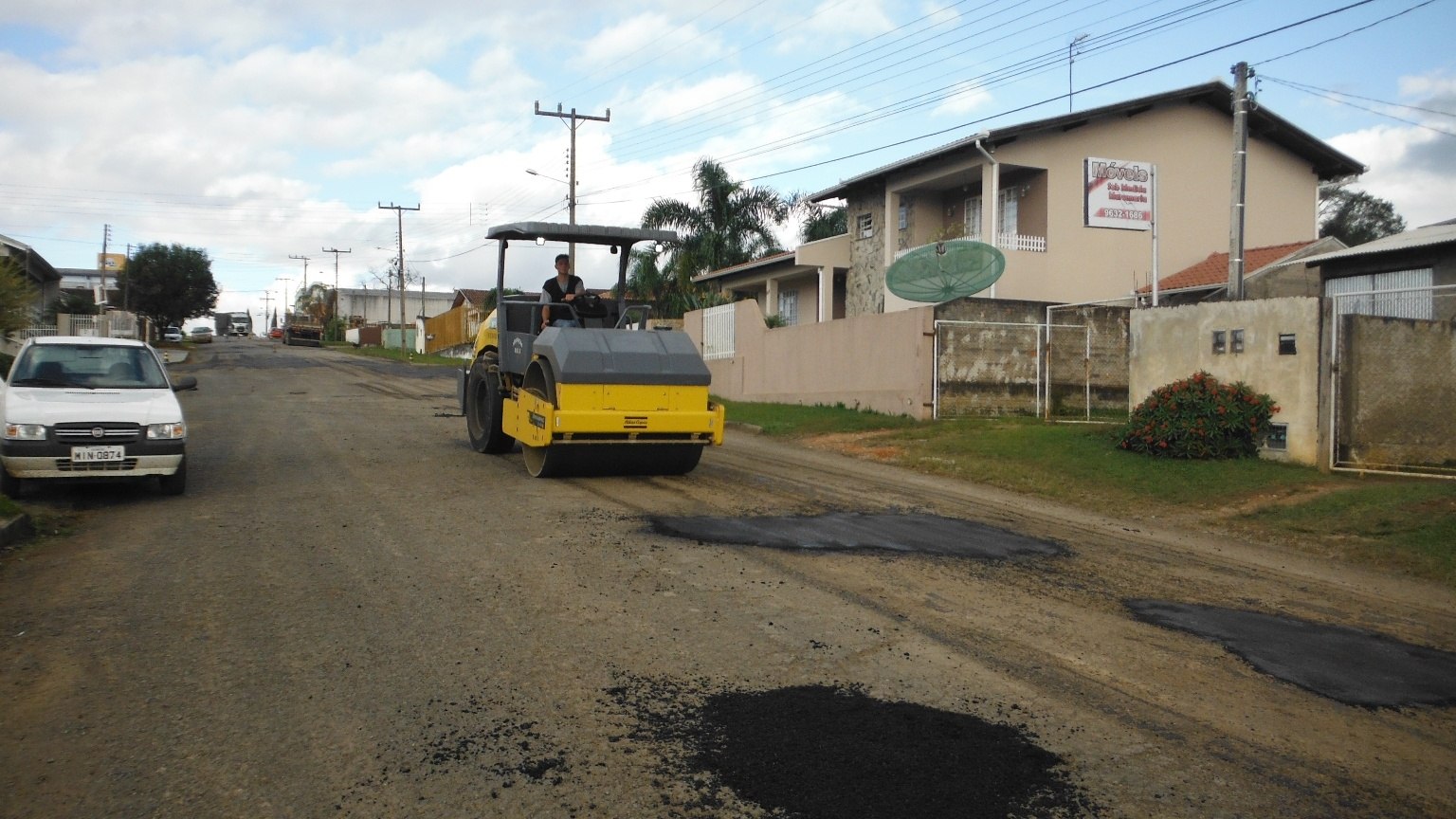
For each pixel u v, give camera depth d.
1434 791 4.10
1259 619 6.61
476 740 4.30
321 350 60.81
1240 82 15.03
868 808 3.75
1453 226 18.98
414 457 13.37
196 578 6.88
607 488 11.00
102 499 9.93
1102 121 23.38
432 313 107.56
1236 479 11.37
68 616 5.99
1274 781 4.13
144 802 3.73
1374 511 9.63
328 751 4.19
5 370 20.02
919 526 9.36
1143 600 6.98
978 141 21.91
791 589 6.87
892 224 26.73
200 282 70.44
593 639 5.68
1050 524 9.82
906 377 17.73
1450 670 5.67
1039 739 4.45
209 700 4.72
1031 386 18.16
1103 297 23.47
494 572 7.14
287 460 12.87
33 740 4.26
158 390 10.61
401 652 5.41
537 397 11.47
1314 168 25.80
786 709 4.70
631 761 4.11
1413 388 12.33
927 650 5.64
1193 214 24.38
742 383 23.59
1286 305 12.13
